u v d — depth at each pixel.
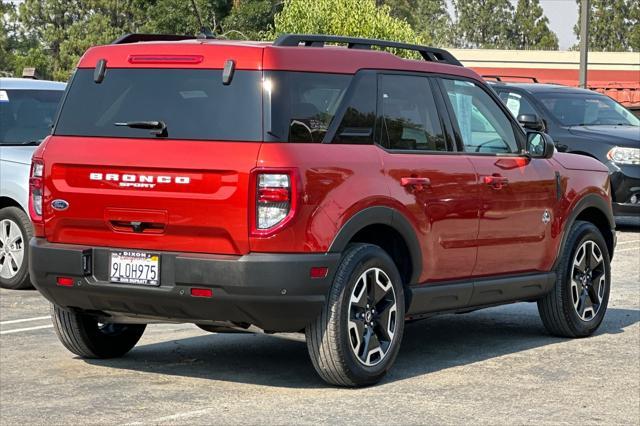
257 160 6.93
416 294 7.89
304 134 7.14
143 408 6.84
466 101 8.55
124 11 113.00
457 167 8.19
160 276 7.16
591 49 135.75
